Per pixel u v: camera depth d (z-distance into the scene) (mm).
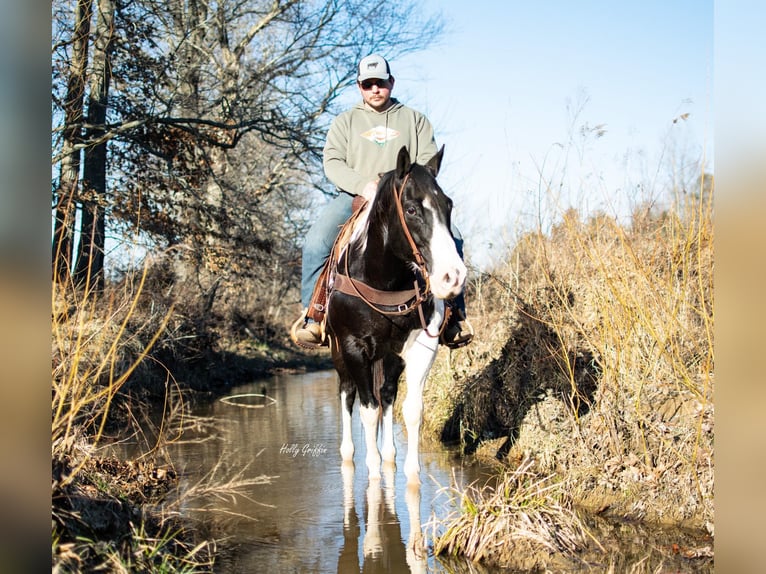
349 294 5215
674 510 4566
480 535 4020
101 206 11406
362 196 5691
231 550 4082
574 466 5328
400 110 6074
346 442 6457
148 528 3971
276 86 15938
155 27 13523
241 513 4770
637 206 6191
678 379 5262
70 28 10852
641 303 5480
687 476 4648
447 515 4547
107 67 12336
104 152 12438
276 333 22109
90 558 3203
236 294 19203
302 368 19000
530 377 6711
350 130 6004
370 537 4324
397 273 5043
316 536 4336
